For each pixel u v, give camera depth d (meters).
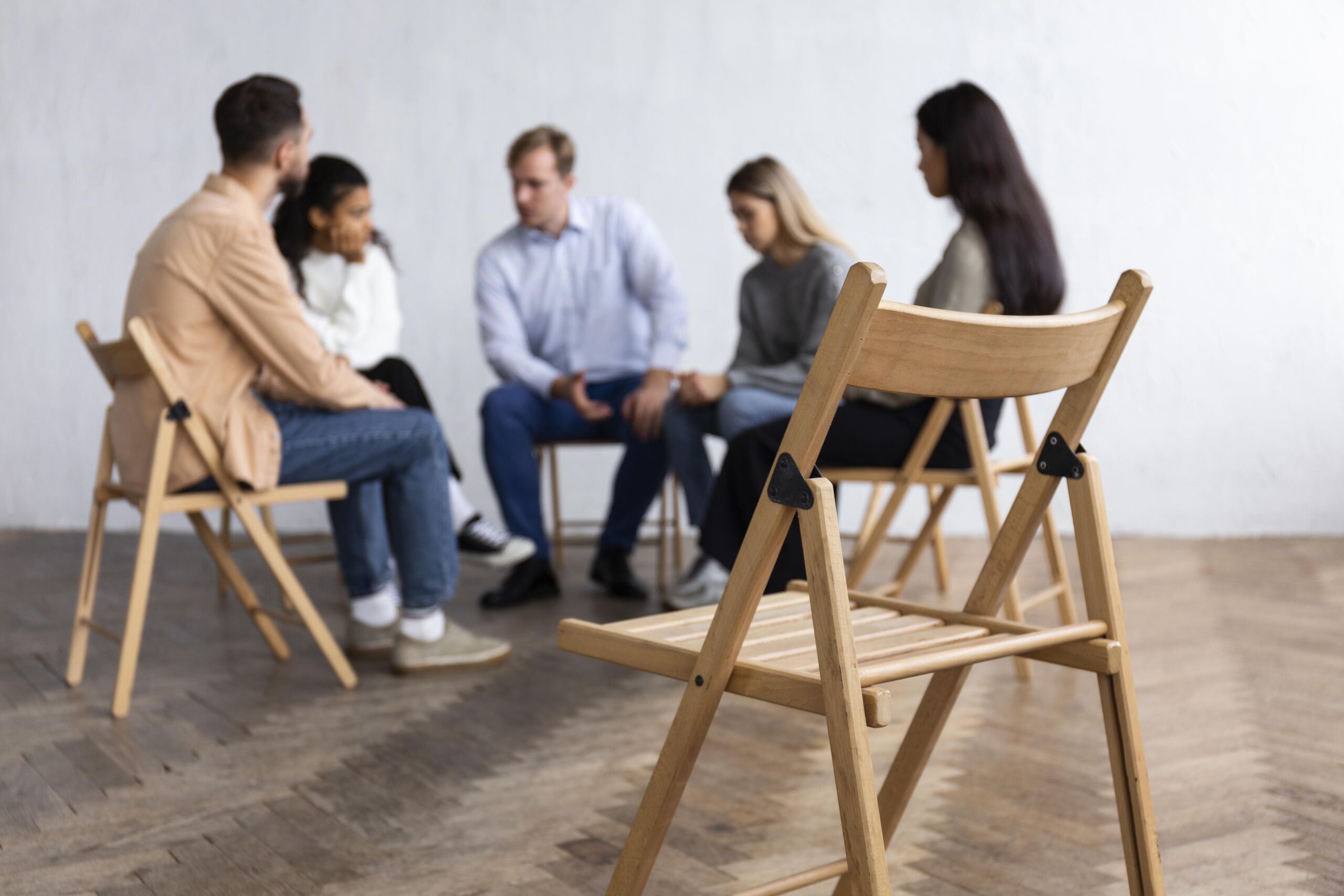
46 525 5.12
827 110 4.64
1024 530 1.25
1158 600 3.19
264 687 2.46
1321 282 4.18
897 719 2.15
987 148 2.38
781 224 3.09
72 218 5.05
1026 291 2.37
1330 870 1.45
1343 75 4.09
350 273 3.44
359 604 2.74
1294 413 4.25
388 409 2.48
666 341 3.56
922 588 3.37
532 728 2.14
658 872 1.49
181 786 1.86
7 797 1.82
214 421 2.26
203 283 2.24
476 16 4.84
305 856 1.57
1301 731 2.02
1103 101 4.35
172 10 4.97
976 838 1.58
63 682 2.51
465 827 1.66
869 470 2.48
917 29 4.53
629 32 4.76
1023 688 2.34
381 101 4.91
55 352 5.09
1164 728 2.05
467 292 4.93
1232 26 4.19
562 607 3.25
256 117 2.31
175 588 3.66
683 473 3.19
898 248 4.62
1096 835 1.58
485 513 4.98
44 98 5.04
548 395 3.46
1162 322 4.36
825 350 0.95
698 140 4.74
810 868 1.49
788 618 1.28
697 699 1.09
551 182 3.49
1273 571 3.59
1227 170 4.24
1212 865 1.47
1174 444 4.38
